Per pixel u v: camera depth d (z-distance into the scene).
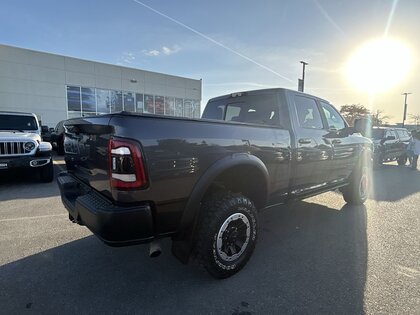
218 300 2.45
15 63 16.08
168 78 22.75
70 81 17.97
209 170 2.53
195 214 2.51
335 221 4.52
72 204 2.81
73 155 3.10
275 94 3.78
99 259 3.18
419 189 7.21
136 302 2.43
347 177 5.07
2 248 3.42
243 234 2.88
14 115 8.30
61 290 2.59
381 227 4.25
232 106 4.42
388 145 11.88
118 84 20.05
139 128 2.16
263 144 3.08
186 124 2.42
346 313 2.28
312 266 3.04
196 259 2.72
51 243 3.57
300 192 3.84
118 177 2.13
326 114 4.50
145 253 3.32
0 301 2.43
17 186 6.84
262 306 2.37
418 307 2.36
